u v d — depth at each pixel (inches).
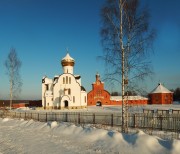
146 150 488.1
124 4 788.6
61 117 1486.2
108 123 1053.2
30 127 925.8
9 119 1268.5
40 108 2950.3
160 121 888.9
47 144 600.7
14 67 2071.9
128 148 512.1
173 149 465.7
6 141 676.7
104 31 807.1
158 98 3641.7
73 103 3014.3
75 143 596.4
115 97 3604.8
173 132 782.5
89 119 1273.4
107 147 539.5
